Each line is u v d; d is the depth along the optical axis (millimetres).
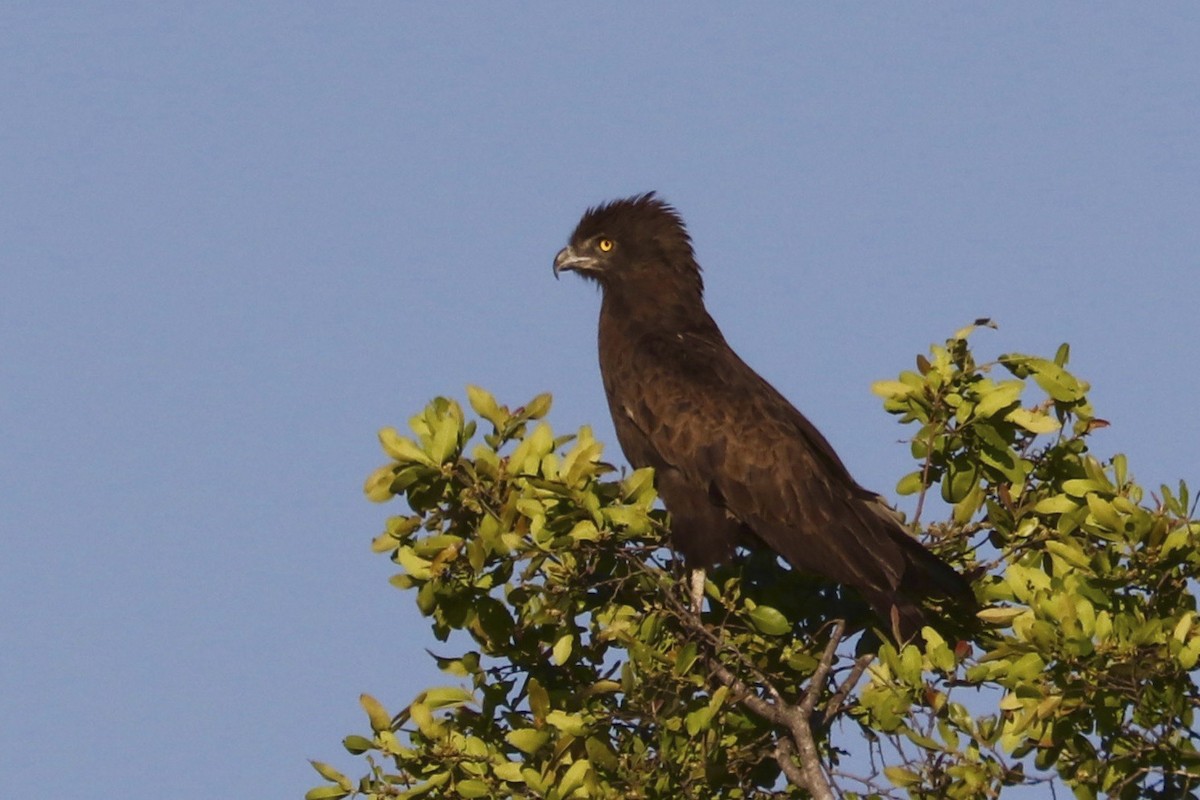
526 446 13281
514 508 13258
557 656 13281
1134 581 13164
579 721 12758
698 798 13523
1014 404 14617
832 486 16359
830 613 15812
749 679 14359
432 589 13344
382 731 13250
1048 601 12062
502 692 13977
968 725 12312
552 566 13414
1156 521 12984
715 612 15406
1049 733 12719
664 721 12938
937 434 14727
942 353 14664
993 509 14539
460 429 13391
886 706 12258
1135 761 12812
